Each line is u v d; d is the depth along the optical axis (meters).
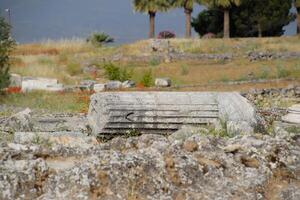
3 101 20.09
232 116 10.70
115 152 6.77
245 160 7.03
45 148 7.38
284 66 32.28
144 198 6.19
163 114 11.00
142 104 11.05
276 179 6.93
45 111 17.12
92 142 9.54
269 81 26.58
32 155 6.99
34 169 6.34
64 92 23.66
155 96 11.23
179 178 6.49
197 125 11.01
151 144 7.46
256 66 33.84
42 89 24.59
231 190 6.48
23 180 6.20
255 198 6.40
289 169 7.12
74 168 6.35
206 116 11.05
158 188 6.30
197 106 11.13
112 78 29.05
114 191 6.16
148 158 6.58
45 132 11.09
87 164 6.36
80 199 6.00
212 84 26.09
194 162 6.70
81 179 6.17
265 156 7.19
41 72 30.50
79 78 31.33
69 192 6.09
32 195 6.11
